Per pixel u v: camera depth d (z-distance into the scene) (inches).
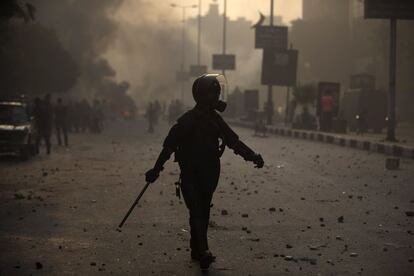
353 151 1423.5
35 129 1234.6
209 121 371.6
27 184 774.5
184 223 515.2
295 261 388.8
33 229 488.4
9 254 404.8
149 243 438.3
